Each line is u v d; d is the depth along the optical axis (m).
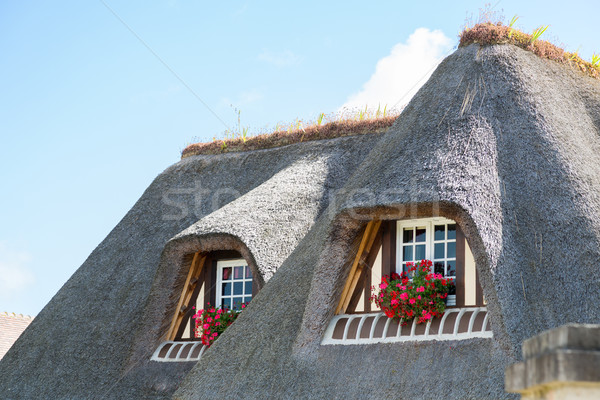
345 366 8.50
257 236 11.51
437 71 10.90
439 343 8.10
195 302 12.39
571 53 11.29
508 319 7.39
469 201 8.13
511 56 10.31
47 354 12.92
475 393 7.27
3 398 12.58
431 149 9.04
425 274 8.75
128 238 14.37
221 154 15.68
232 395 9.01
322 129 14.62
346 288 9.40
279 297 9.88
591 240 7.99
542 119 9.40
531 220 8.30
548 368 3.52
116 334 12.44
